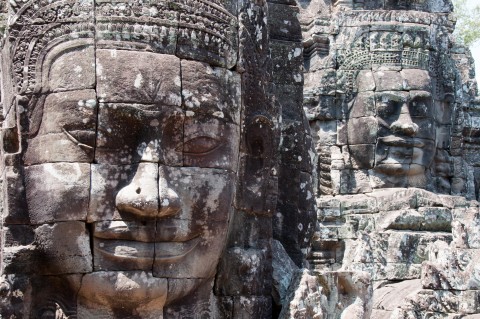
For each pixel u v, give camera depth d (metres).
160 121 5.09
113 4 5.13
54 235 5.03
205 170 5.28
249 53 5.64
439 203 12.04
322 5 13.97
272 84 5.90
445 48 13.57
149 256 5.05
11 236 5.06
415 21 13.27
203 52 5.32
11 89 5.18
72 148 5.02
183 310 5.37
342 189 12.83
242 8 5.62
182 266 5.22
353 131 12.93
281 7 6.77
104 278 5.01
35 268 5.12
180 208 5.10
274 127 5.84
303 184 6.61
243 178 5.65
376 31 13.12
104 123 5.03
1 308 4.98
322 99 13.07
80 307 5.16
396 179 12.80
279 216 6.44
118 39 5.11
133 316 5.17
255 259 5.70
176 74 5.17
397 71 13.00
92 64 5.05
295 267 6.11
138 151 5.06
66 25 5.11
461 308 8.02
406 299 8.15
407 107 12.82
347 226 11.88
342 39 13.20
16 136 5.12
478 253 8.16
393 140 12.71
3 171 5.17
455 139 13.73
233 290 5.64
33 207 5.08
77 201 4.99
